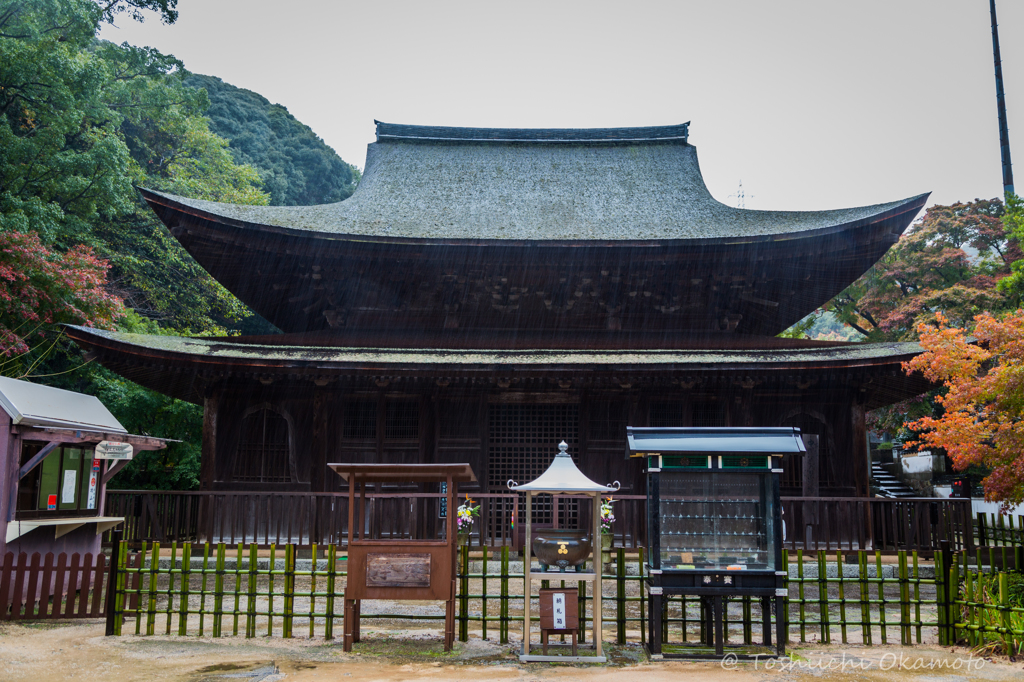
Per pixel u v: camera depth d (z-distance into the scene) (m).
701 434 8.77
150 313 32.31
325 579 13.23
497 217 19.48
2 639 8.95
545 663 8.27
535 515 16.48
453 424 16.47
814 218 17.58
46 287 18.23
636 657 8.62
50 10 23.55
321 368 14.97
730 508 8.85
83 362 24.20
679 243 16.08
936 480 30.61
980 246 36.41
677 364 15.00
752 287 17.58
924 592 12.70
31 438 10.73
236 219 15.60
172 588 9.62
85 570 10.34
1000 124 32.25
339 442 16.25
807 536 15.51
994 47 33.03
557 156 23.36
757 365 14.99
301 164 58.12
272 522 15.74
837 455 16.08
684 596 9.65
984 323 12.22
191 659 8.20
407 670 7.85
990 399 12.12
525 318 17.94
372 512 15.91
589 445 16.34
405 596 8.78
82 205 24.22
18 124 25.50
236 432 16.11
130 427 23.06
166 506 15.02
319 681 7.31
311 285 17.38
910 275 36.31
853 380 15.74
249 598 9.57
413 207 19.91
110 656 8.29
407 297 17.88
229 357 14.79
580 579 9.19
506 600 9.48
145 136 36.28
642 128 23.73
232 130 52.75
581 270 17.20
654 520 8.67
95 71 23.25
